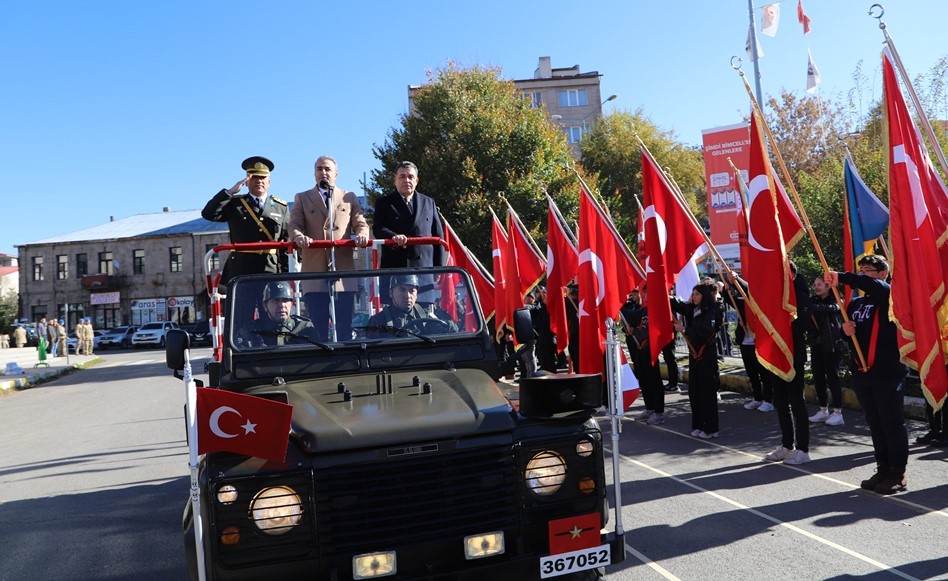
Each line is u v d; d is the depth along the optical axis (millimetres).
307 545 2943
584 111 50125
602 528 3318
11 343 47656
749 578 4172
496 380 4312
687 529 5066
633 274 9094
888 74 5938
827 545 4625
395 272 4484
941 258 6133
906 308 5629
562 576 3260
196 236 52344
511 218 10602
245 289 4211
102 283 52625
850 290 8539
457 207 23109
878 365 5613
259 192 5910
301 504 2953
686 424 9086
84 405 14898
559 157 25078
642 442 8094
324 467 2996
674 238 8523
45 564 5113
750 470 6570
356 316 4309
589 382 3383
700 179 36125
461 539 3084
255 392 3676
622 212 32625
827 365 8391
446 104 24688
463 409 3344
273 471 2939
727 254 14156
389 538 3018
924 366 5559
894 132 5863
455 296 4520
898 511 5203
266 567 2895
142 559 5121
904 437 5602
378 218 6070
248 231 5797
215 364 4602
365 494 3029
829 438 7672
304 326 4215
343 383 3822
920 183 5789
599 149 36750
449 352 4289
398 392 3652
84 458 8977
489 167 23625
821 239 11773
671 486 6188
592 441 3309
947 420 7027
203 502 2910
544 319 12141
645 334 9234
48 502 6863
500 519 3162
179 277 52375
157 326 46500
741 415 9398
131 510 6426
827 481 6074
